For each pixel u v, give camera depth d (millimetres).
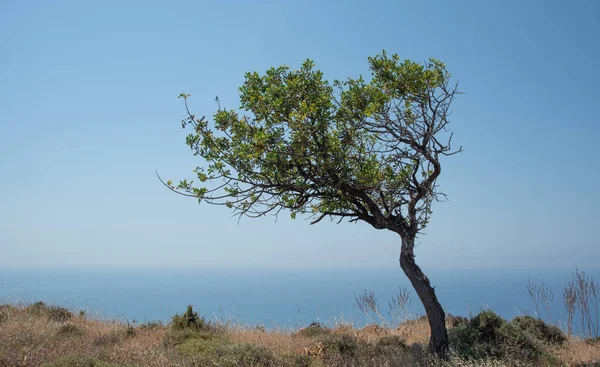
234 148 10531
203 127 10570
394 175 11438
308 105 10422
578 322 12328
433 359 9773
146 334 11797
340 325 15445
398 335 13625
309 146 10227
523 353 9953
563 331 12492
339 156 10344
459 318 14445
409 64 11266
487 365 8977
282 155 10453
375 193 11500
